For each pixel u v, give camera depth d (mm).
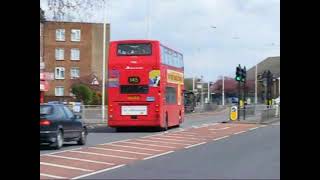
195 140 26516
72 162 17031
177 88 37031
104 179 13359
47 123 20625
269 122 45469
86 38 102875
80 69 102375
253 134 31109
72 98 80938
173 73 35438
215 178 13492
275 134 30891
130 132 32438
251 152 20547
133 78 31328
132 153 20078
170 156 19141
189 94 74062
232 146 23281
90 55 102688
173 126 37250
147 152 20500
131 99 31312
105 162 17156
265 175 14086
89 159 17938
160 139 26906
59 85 101625
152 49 31250
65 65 102250
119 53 31547
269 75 57469
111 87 31484
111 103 31484
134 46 31375
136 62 31312
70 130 22281
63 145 23312
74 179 13375
